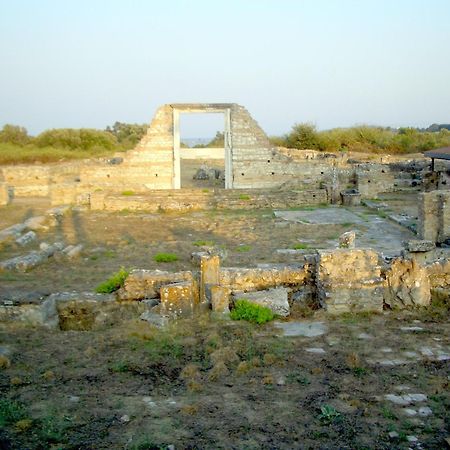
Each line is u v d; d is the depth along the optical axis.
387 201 31.00
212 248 17.91
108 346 8.38
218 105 38.34
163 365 7.57
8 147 67.56
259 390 6.70
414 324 9.20
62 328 10.31
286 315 9.76
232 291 10.75
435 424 5.78
